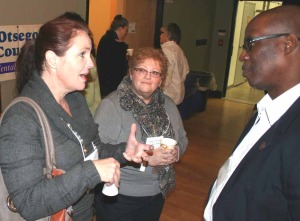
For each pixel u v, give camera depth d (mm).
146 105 1682
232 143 4805
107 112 1629
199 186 3443
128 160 1376
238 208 964
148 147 1374
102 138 1604
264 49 955
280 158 885
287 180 854
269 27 943
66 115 1125
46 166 1035
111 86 4168
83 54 1101
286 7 958
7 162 950
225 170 1134
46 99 1079
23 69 1153
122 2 5102
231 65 8352
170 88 3857
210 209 1130
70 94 1290
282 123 929
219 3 7434
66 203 976
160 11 5871
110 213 1691
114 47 4055
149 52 1634
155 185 1710
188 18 6719
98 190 1676
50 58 1072
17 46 2809
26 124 987
